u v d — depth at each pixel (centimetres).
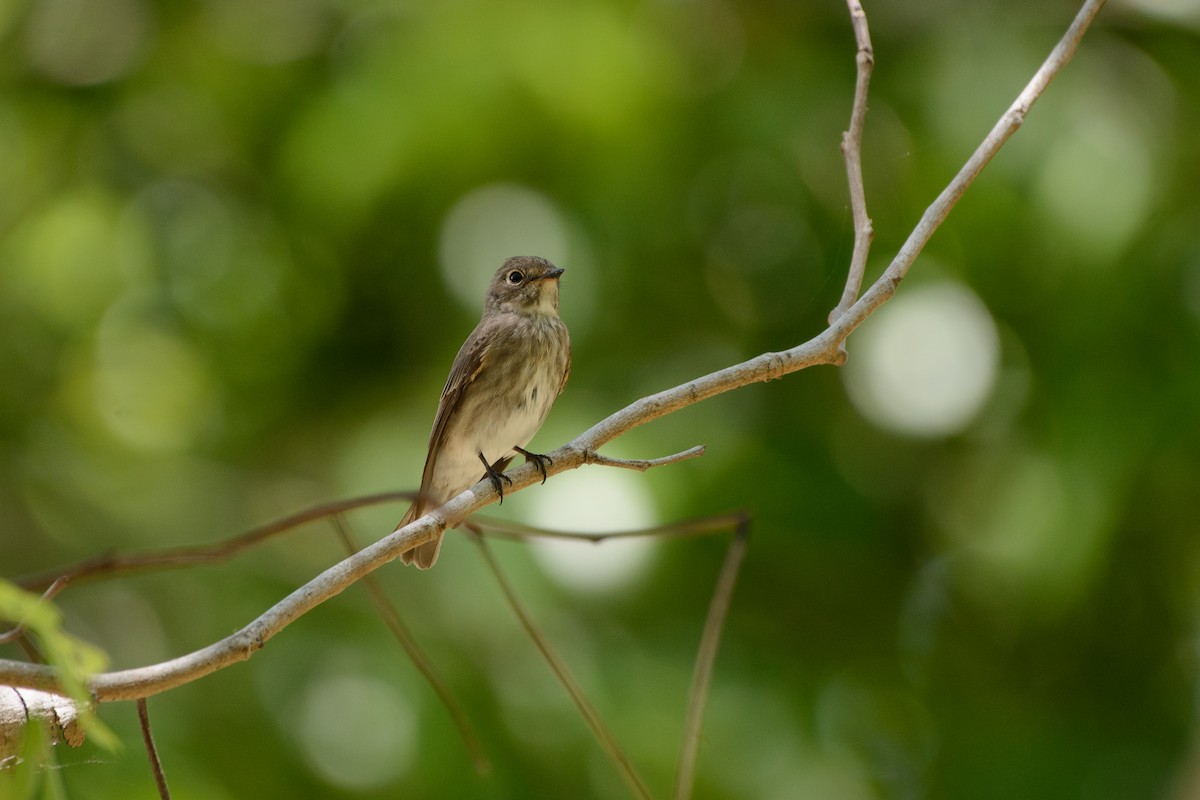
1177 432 1088
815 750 1130
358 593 1129
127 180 1396
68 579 537
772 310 1288
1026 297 1179
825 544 1160
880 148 1237
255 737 1054
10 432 1429
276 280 1365
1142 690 1238
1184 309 1110
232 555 556
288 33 1338
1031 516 1127
